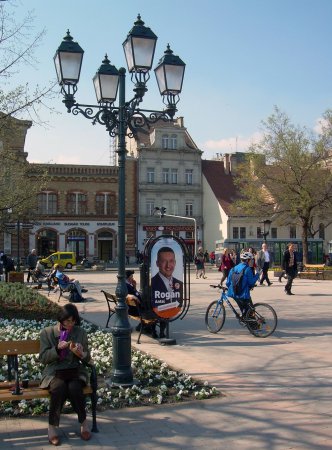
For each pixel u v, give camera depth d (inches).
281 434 229.1
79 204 2461.9
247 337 468.4
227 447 216.1
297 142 1632.6
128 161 2516.0
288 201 1636.3
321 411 259.0
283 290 929.5
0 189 913.5
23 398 229.0
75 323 242.7
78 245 2456.9
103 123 343.0
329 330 498.6
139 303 451.2
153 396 284.8
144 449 215.8
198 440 224.4
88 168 2469.2
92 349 404.2
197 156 2615.7
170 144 2578.7
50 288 900.0
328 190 1617.9
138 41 335.0
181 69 363.9
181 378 314.5
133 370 339.9
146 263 442.9
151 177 2544.3
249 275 473.4
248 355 389.7
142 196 2519.7
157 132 2554.1
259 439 223.9
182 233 2586.1
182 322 562.9
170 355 391.9
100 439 226.8
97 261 2377.0
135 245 2501.2
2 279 1295.5
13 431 235.0
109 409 265.4
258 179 1743.4
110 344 423.8
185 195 2596.0
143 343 443.2
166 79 360.8
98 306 721.0
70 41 348.5
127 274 502.9
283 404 270.4
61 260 2127.2
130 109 341.7
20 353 244.4
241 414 255.6
